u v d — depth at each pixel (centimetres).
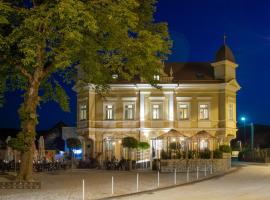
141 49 2962
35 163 4559
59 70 3503
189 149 5666
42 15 2577
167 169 4697
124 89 6425
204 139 5791
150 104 6412
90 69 3194
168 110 6391
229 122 6431
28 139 3025
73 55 2986
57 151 7119
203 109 6431
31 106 3081
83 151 6506
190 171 4669
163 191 2858
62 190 2830
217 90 6419
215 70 6519
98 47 3033
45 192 2714
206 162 4778
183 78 6506
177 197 2523
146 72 3281
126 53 3023
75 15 2492
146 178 3775
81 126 6544
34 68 3098
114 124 6412
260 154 6625
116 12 2780
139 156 6212
